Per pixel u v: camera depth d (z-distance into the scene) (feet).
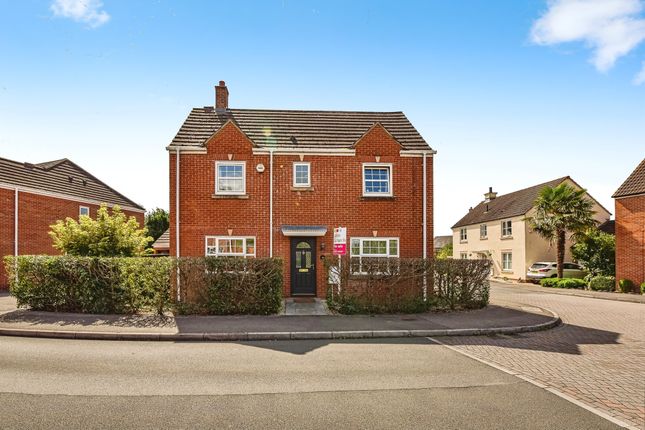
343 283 41.39
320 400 18.63
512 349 28.84
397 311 41.70
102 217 56.13
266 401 18.45
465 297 44.21
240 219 51.47
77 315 38.88
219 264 40.04
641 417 16.96
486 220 121.19
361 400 18.66
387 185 53.67
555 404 18.29
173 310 39.81
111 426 15.66
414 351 28.17
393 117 62.49
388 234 52.54
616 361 25.70
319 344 30.32
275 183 52.24
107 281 39.99
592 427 15.93
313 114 62.03
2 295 58.80
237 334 31.89
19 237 69.82
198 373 22.71
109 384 20.66
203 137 53.88
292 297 51.19
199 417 16.57
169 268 39.70
